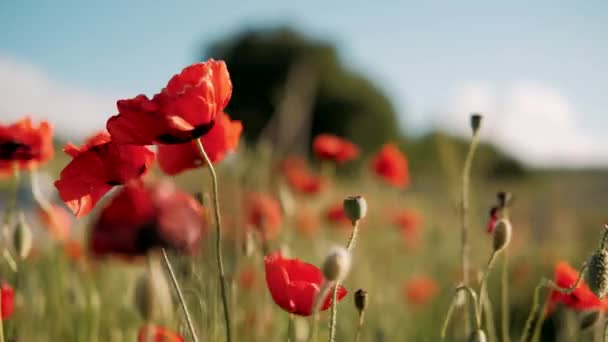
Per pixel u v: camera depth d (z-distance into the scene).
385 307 1.12
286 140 1.40
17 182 0.74
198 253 0.71
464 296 0.70
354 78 10.86
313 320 0.60
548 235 1.81
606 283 0.57
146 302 0.61
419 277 1.53
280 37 10.84
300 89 1.45
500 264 1.55
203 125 0.57
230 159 0.94
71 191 0.60
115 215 0.63
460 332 0.89
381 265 1.46
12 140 0.72
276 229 0.96
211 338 0.68
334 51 10.91
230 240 0.89
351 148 1.65
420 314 1.26
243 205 0.95
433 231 1.69
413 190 2.15
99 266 0.95
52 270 0.88
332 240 1.66
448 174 0.90
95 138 0.61
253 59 10.77
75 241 0.94
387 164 1.60
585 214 2.16
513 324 1.21
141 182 0.63
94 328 0.79
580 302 0.65
